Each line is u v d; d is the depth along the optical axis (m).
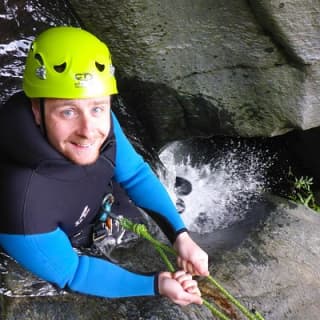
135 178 1.92
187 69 2.62
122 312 1.92
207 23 2.48
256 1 2.28
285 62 2.50
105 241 2.16
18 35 2.52
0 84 2.40
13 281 1.93
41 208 1.54
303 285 2.25
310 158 3.53
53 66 1.49
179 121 2.85
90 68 1.49
